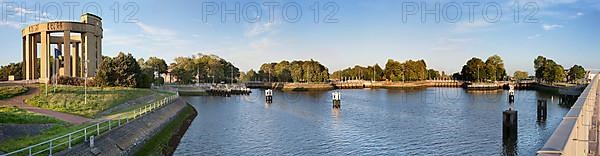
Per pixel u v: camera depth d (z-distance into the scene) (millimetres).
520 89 171375
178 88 133750
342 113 75938
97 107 50750
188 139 46750
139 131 38031
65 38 90750
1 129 29562
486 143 44938
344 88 191000
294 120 65375
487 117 68125
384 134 50969
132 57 88938
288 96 132375
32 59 96750
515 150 41375
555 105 90312
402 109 83062
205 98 119250
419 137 48719
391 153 40219
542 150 5773
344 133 51875
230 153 39750
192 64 172250
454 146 43406
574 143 7262
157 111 51094
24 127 31656
